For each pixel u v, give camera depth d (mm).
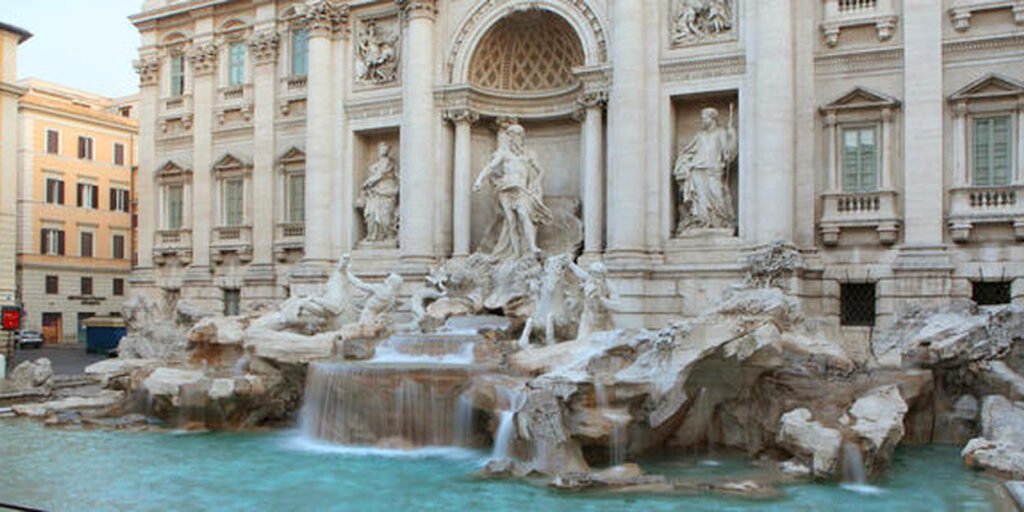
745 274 28828
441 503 17844
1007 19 27609
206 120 43594
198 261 43406
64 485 19422
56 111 66312
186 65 44812
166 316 44344
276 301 39219
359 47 38219
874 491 18422
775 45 28891
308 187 38250
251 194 42344
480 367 23906
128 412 28719
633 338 23234
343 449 23359
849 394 21844
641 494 18328
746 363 22078
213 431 26297
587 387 20797
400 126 36906
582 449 21016
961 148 27844
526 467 20203
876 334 27328
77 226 67875
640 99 30891
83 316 68125
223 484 19484
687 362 21422
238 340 28750
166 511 17359
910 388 22266
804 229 29453
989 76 27328
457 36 35281
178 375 27406
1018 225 26719
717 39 30562
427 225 35094
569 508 17359
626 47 30875
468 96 35094
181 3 44094
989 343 23141
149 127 45781
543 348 24938
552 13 33656
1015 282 26906
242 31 42812
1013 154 27297
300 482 19641
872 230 28844
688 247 30562
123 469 21016
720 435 23094
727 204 30641
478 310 31609
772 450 22062
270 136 41250
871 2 29266
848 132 29516
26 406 29328
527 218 32688
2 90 53062
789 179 28766
